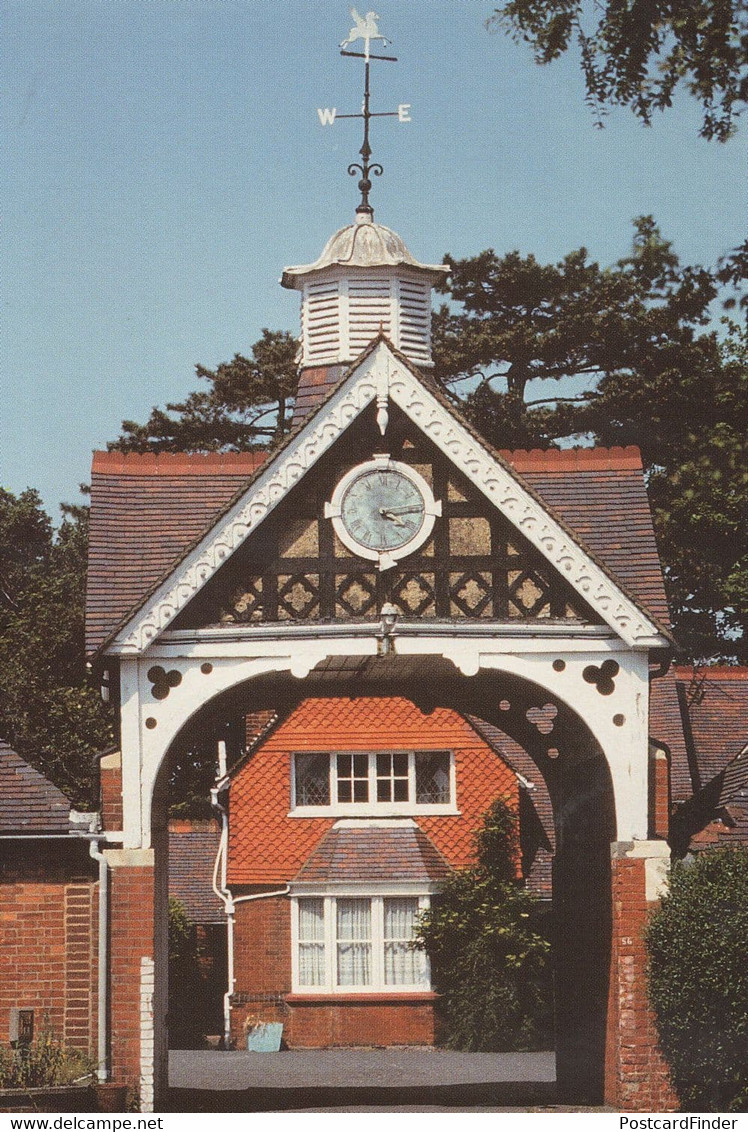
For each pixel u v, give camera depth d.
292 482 20.77
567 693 20.86
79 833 20.70
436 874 35.25
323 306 26.89
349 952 35.28
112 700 22.03
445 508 21.08
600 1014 21.55
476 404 40.34
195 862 42.47
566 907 23.14
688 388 38.06
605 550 23.27
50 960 21.31
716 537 36.25
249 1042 34.91
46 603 43.88
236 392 46.09
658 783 21.11
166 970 21.77
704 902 20.16
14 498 50.50
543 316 41.53
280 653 20.67
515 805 35.88
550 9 20.16
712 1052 20.00
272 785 36.56
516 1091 24.06
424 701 24.33
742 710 31.59
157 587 20.47
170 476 23.97
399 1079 26.59
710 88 20.06
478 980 34.16
